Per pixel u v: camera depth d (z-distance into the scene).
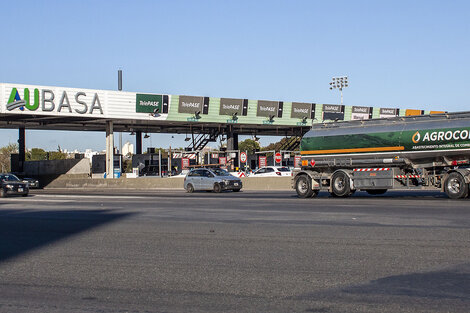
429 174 22.59
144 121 52.53
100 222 15.94
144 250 10.75
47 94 44.81
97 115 47.44
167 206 21.39
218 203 22.38
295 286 7.46
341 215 15.84
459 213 15.42
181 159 55.59
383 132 23.39
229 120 53.62
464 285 7.27
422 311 6.14
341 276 7.97
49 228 14.81
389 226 12.99
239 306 6.55
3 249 11.44
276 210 18.22
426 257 9.16
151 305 6.71
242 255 9.88
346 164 24.67
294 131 64.81
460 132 21.27
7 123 52.38
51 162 65.06
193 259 9.65
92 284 7.96
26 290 7.69
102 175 60.84
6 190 33.69
